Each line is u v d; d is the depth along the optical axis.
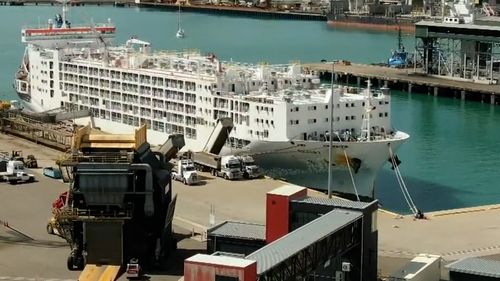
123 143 109.56
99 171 104.06
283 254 78.19
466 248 112.12
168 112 178.25
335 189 157.38
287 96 159.50
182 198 138.75
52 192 141.88
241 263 70.69
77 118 197.38
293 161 157.62
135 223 105.06
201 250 111.75
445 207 152.75
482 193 164.00
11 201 135.88
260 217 127.81
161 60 188.25
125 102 189.00
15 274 101.75
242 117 161.12
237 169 153.50
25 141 189.88
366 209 92.94
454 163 190.50
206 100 168.62
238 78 169.62
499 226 123.69
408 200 157.00
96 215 103.94
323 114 156.00
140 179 105.12
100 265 103.69
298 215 94.94
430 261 93.38
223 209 132.25
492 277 86.88
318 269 90.94
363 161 154.50
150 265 105.19
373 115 159.62
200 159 158.62
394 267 102.88
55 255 109.69
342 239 88.44
